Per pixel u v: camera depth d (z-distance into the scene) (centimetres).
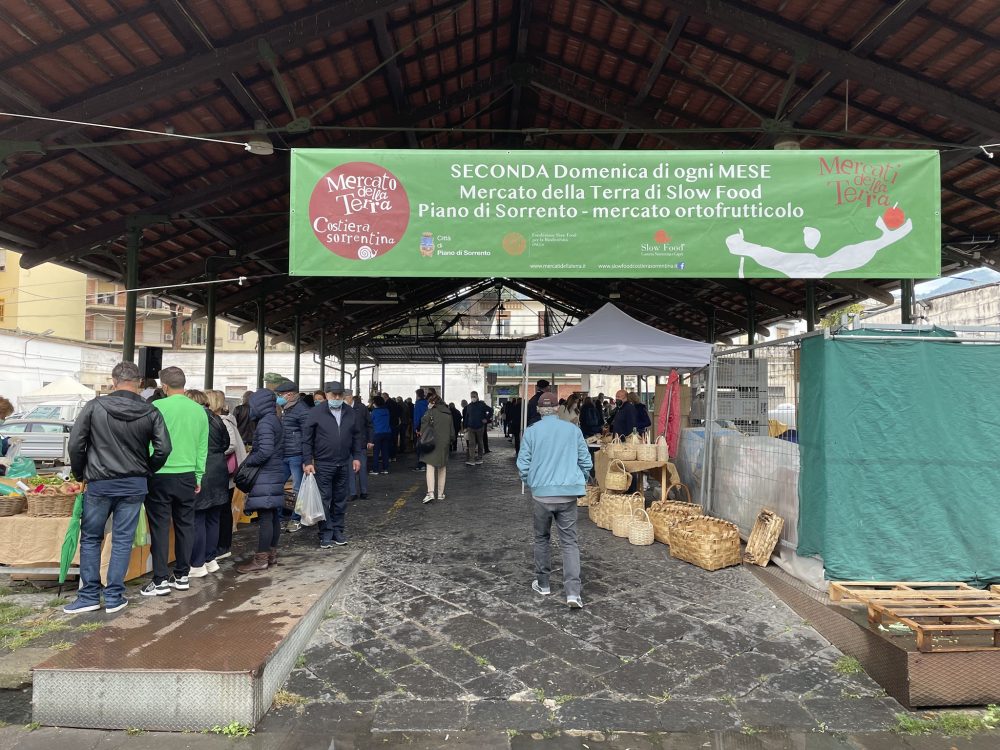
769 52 616
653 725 284
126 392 404
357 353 2209
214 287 1141
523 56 783
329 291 1591
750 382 639
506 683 321
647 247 459
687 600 442
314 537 633
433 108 771
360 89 712
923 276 450
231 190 775
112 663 292
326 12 534
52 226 805
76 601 409
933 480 403
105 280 1042
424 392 1385
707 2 548
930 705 297
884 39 527
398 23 616
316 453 564
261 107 668
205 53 533
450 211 462
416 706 299
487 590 462
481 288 2073
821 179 456
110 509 404
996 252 909
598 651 358
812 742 271
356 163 459
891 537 401
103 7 465
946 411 408
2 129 558
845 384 409
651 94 767
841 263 453
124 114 601
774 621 404
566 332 788
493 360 2461
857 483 404
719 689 316
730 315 1655
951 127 659
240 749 265
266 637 328
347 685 320
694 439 778
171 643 319
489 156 461
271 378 655
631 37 669
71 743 272
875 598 353
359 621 402
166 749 266
